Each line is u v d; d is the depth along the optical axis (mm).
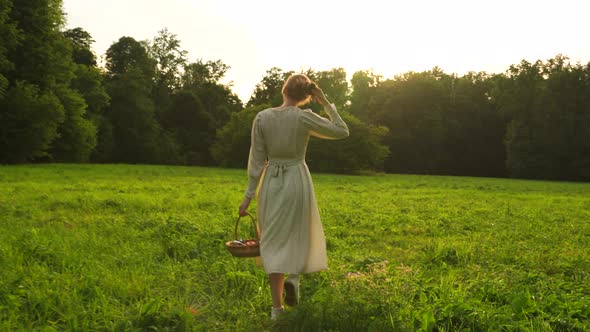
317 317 3750
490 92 72188
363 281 4348
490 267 6215
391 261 6328
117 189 16625
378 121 70875
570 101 60844
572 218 12375
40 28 39469
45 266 5121
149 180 22969
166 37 74312
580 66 61500
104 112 60562
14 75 38562
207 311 4129
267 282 4906
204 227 8352
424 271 5758
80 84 53406
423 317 3699
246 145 49219
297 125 3953
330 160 45031
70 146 44531
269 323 3871
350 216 11227
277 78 75000
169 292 4594
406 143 68438
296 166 4016
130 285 4523
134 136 60531
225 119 71625
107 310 3936
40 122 36625
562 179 61188
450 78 76812
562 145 59719
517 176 62531
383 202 15508
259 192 4109
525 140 61781
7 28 35312
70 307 3896
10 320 3564
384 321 3703
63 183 18484
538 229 10070
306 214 3969
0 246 5828
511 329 3674
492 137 70875
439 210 13375
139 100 61344
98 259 5633
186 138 66750
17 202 11352
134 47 69312
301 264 3918
